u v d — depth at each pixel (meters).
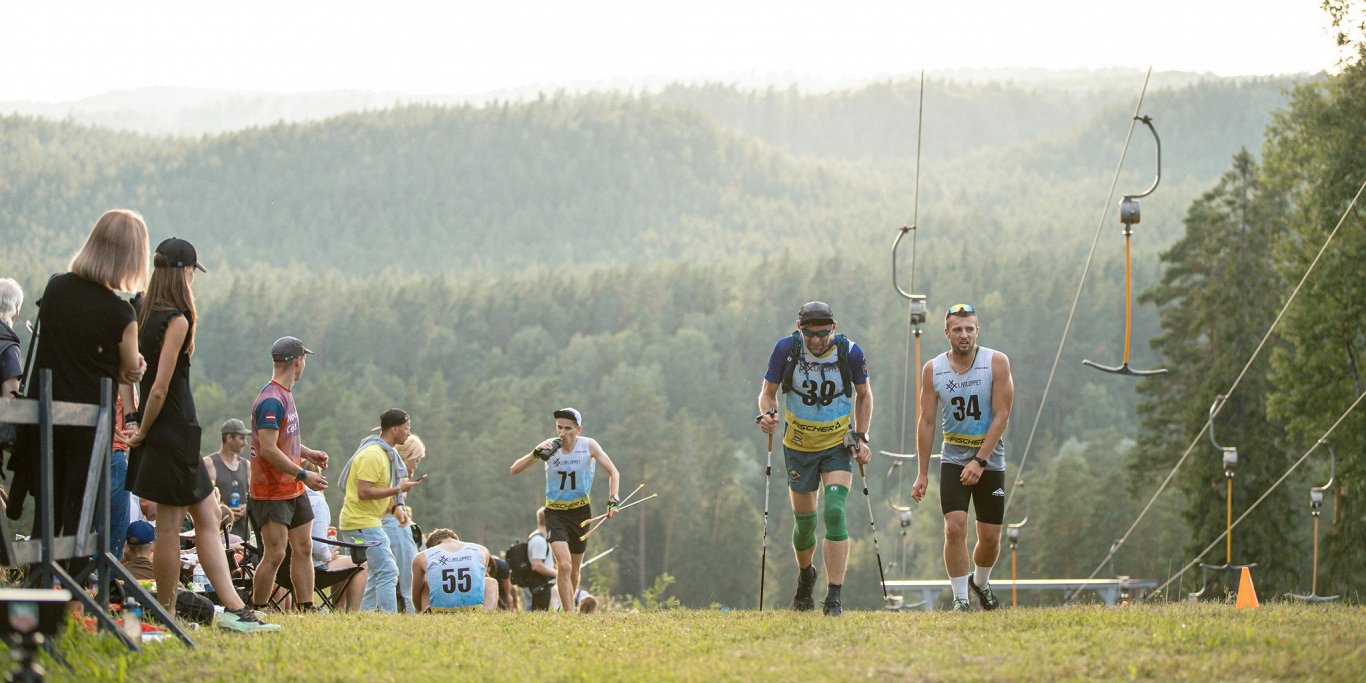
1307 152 69.44
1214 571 82.69
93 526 11.65
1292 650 10.74
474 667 10.84
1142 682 9.83
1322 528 90.75
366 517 20.28
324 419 193.12
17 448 12.01
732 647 11.96
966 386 17.00
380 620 14.41
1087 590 105.25
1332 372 66.38
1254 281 91.44
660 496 191.12
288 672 10.45
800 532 15.88
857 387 15.60
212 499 12.91
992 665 10.57
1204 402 88.44
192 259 12.55
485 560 20.12
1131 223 28.44
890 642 11.97
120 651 10.91
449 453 185.38
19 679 7.34
